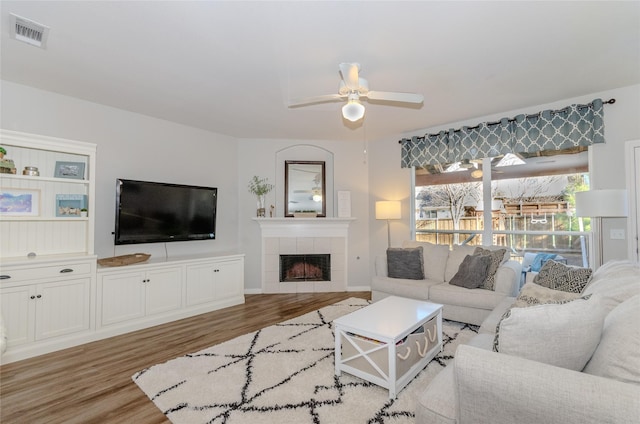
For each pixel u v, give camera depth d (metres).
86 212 3.27
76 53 2.52
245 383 2.23
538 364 1.07
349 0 1.89
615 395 0.91
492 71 2.85
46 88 3.20
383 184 5.24
